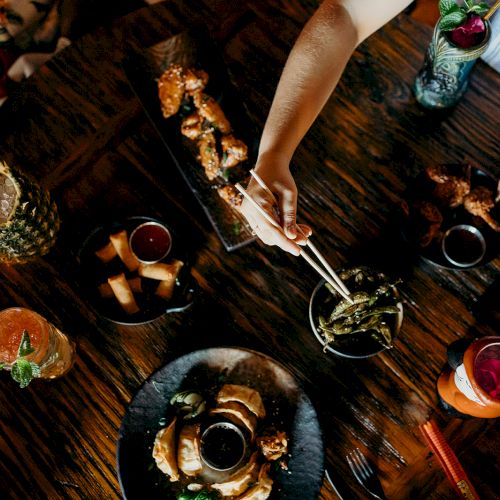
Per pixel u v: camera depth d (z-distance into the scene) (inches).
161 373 38.8
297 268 43.0
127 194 44.4
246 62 46.8
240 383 39.7
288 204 35.2
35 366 36.4
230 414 38.7
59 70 46.3
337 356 41.1
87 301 42.0
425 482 38.7
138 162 45.0
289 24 47.5
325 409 40.3
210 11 47.5
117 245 41.4
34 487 39.1
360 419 40.1
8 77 58.4
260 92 46.3
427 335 41.4
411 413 40.2
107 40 46.9
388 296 38.5
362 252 43.2
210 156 43.4
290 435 38.5
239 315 42.1
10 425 40.1
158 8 47.4
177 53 46.3
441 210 42.6
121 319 40.4
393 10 40.4
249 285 42.6
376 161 44.8
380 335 38.5
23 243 38.7
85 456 39.7
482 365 35.3
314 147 44.9
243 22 47.5
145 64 46.2
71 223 43.8
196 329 41.8
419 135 45.2
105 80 46.3
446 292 42.1
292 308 42.2
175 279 41.1
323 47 38.9
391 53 46.9
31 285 42.5
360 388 40.6
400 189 44.3
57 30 58.6
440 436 38.6
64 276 42.8
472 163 44.7
